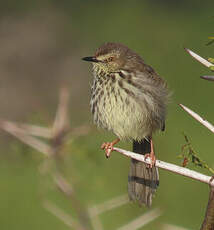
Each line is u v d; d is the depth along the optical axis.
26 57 22.05
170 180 12.03
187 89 15.52
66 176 6.52
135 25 19.75
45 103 20.78
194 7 19.27
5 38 22.30
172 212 11.27
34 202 12.71
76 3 22.67
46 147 6.40
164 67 16.53
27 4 23.14
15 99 20.86
